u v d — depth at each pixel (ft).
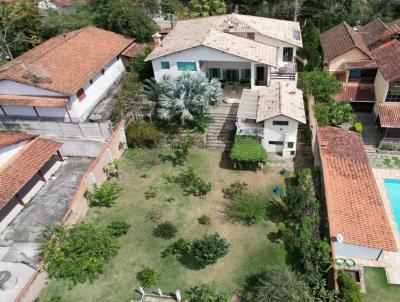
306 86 105.09
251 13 172.55
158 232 77.20
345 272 66.85
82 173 94.58
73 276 68.44
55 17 157.48
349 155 85.25
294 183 86.28
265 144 95.04
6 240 78.18
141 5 180.24
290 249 71.51
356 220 70.54
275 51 108.68
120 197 86.94
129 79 115.44
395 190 87.40
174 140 100.48
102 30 132.16
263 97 97.76
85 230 73.82
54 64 106.83
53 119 105.91
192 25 123.03
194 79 99.40
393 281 66.28
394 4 163.53
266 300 58.08
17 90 100.42
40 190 90.84
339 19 155.74
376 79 106.01
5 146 85.05
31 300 65.26
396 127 91.71
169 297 64.59
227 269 68.85
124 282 67.97
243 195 81.05
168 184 89.40
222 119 103.35
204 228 77.41
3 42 134.51
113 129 98.27
